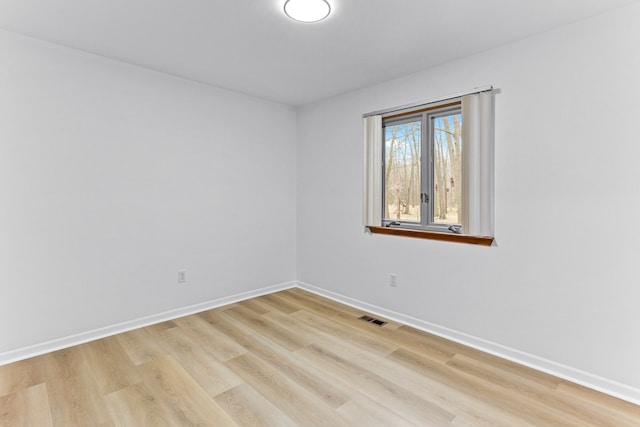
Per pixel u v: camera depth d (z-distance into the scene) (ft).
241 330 9.89
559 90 7.37
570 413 6.28
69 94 8.69
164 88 10.37
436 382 7.28
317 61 9.27
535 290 7.84
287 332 9.79
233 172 12.17
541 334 7.79
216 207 11.76
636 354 6.59
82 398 6.64
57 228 8.63
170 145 10.57
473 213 8.64
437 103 9.46
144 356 8.31
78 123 8.86
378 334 9.68
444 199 9.85
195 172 11.18
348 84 11.09
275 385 7.14
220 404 6.51
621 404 6.53
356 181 11.80
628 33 6.52
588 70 6.99
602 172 6.89
